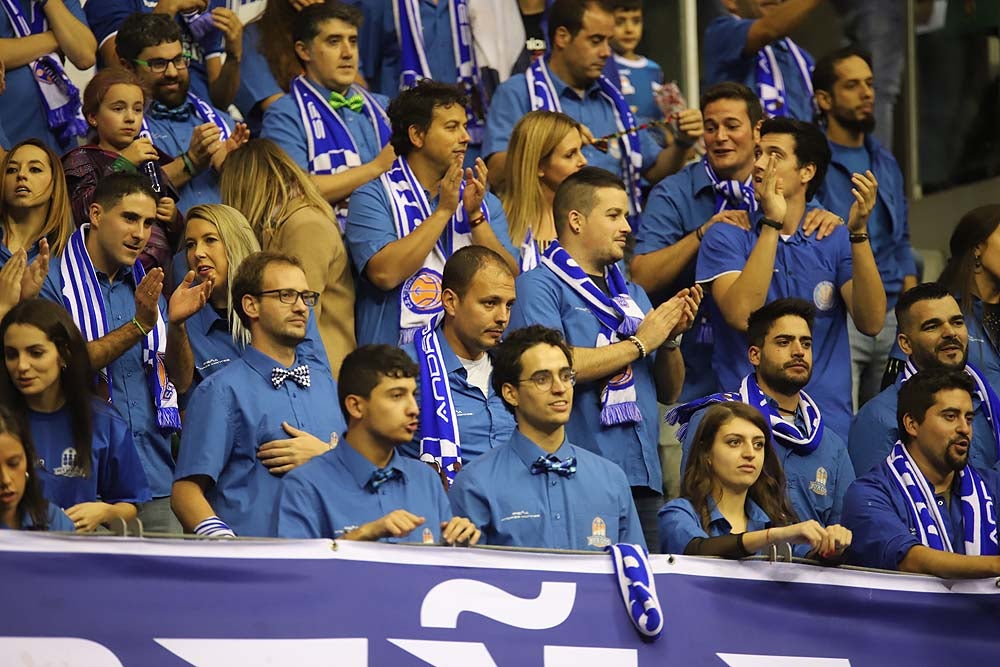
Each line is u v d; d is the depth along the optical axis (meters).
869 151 27.62
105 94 21.97
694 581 16.69
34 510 15.67
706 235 23.52
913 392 19.72
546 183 23.30
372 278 21.47
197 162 22.77
